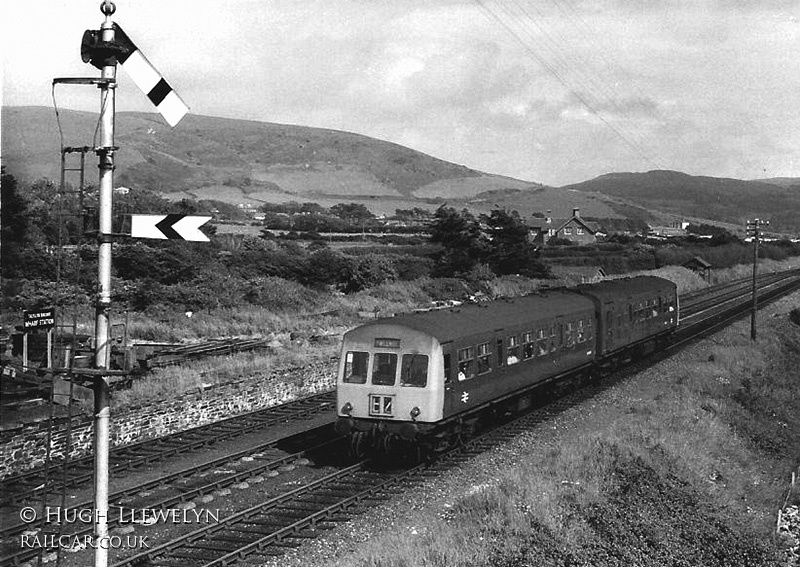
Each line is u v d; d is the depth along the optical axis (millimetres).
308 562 12977
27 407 18266
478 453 20219
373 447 19672
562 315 26250
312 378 28172
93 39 8820
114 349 21406
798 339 49969
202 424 22641
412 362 18766
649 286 36250
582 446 20078
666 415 24750
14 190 28078
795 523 19500
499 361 21938
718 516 17734
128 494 16172
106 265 9102
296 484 17375
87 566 12734
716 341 42656
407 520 15266
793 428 29516
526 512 15062
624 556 14594
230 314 36031
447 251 57188
